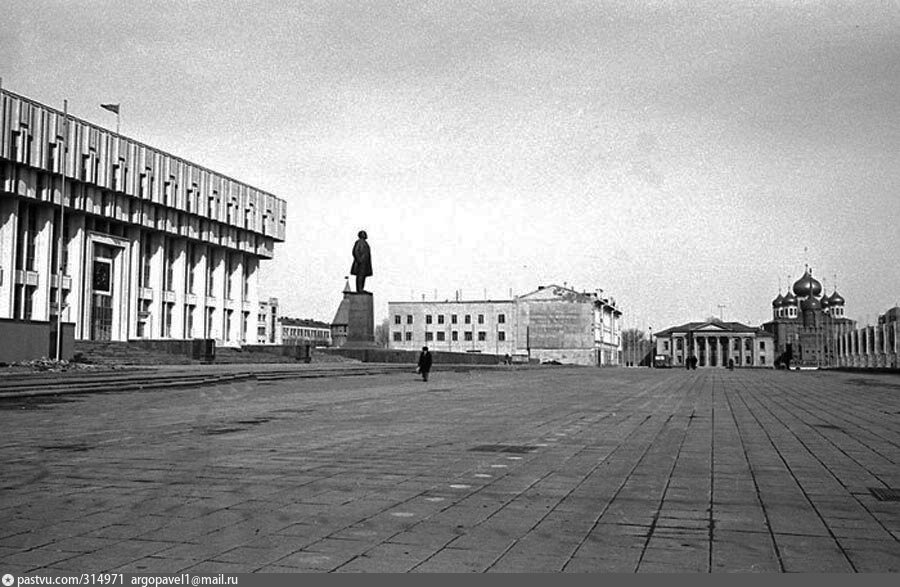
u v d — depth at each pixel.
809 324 147.62
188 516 7.89
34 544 6.81
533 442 14.20
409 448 13.23
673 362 156.00
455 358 73.31
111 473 10.48
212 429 16.17
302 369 46.09
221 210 82.06
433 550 6.64
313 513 8.04
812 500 8.80
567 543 6.90
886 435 15.64
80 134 63.03
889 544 6.91
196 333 81.50
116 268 70.38
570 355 127.81
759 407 23.78
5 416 18.98
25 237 61.12
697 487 9.60
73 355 43.03
